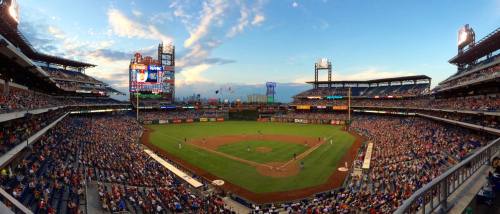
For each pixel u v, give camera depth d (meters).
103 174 31.33
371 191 29.55
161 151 52.06
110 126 69.44
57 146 35.78
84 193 24.73
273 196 30.52
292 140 64.69
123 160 38.06
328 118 100.88
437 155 37.28
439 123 60.56
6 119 24.02
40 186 22.70
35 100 41.59
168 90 116.12
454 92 63.22
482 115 44.06
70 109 73.12
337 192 30.94
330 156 47.91
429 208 5.26
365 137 66.06
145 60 114.12
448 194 5.80
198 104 124.69
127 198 25.78
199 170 40.00
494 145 8.88
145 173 34.44
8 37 41.81
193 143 60.59
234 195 30.27
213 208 25.86
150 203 25.45
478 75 47.41
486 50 55.31
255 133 76.62
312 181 35.03
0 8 35.38
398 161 38.06
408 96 90.62
